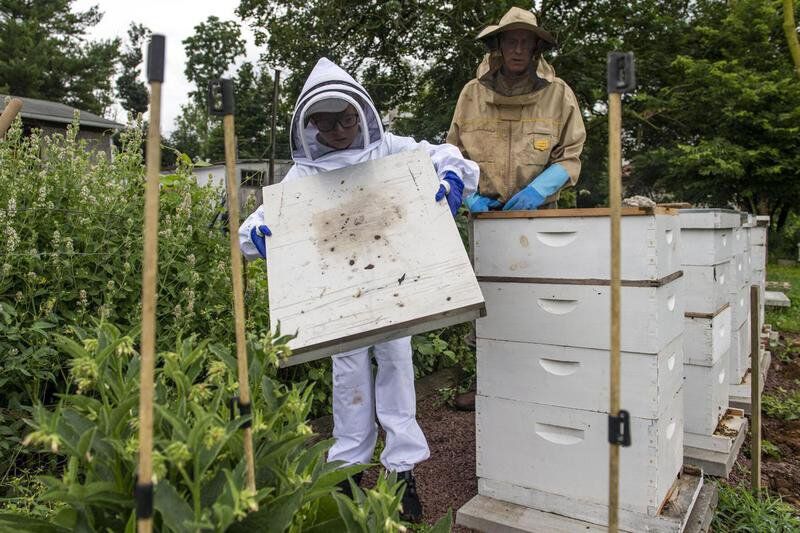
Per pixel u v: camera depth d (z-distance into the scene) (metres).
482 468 2.88
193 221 3.46
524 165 3.22
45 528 1.39
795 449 4.00
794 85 16.06
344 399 2.93
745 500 3.06
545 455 2.69
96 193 3.17
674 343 2.63
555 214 2.52
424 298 2.07
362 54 13.23
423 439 2.98
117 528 1.43
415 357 4.74
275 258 2.31
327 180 2.47
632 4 14.30
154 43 1.12
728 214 3.66
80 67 29.81
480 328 2.80
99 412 1.49
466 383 4.98
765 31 16.48
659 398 2.41
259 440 1.62
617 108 1.37
